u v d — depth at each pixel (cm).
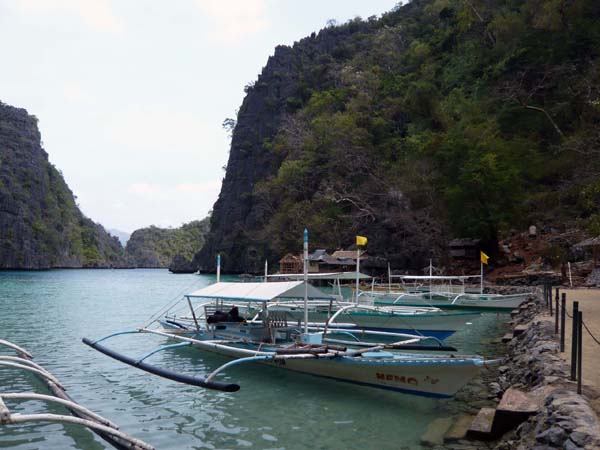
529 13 6162
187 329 1689
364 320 1998
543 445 573
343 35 13588
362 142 7412
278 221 8300
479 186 4325
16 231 14688
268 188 9200
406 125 7544
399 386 1051
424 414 950
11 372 1320
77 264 17462
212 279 9156
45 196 16750
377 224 6300
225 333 1486
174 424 911
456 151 4853
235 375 1283
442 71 7956
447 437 796
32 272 13125
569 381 782
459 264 4928
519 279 3747
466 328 2262
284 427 889
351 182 7312
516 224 4484
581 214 3934
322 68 11700
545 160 4719
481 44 7081
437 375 986
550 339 1173
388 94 8400
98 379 1255
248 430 875
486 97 6000
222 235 11569
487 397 1041
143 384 1205
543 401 729
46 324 2378
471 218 4419
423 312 2117
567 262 3481
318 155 8369
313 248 7019
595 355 982
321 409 991
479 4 7175
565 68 5153
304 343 1226
